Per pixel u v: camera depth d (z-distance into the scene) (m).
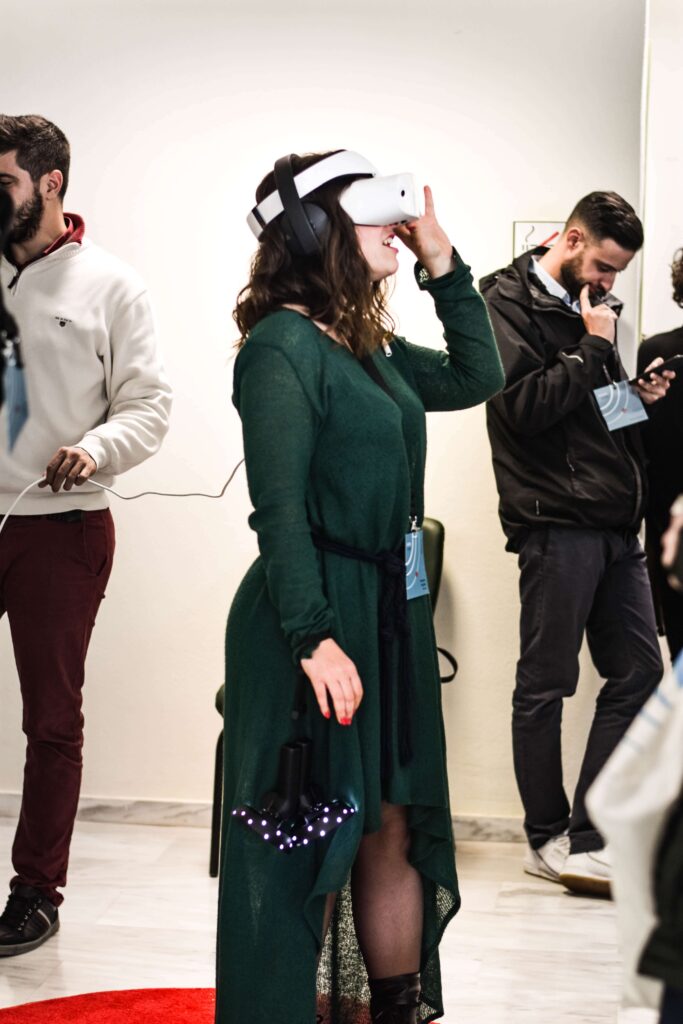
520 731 3.61
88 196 4.01
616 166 3.84
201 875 3.61
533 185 3.86
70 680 3.10
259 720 2.16
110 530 3.21
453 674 3.73
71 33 3.98
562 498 3.50
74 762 3.12
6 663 4.11
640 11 3.79
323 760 2.14
